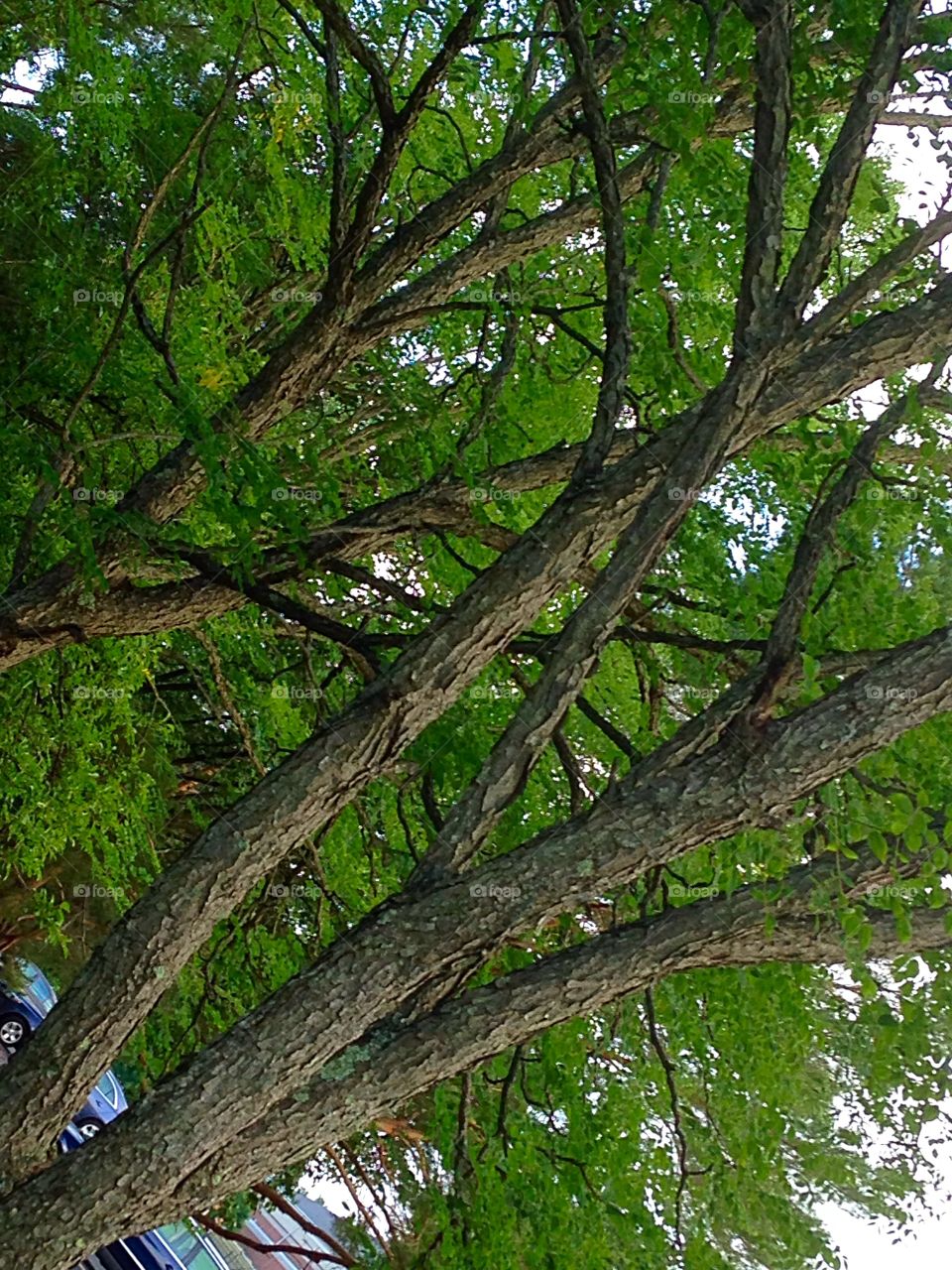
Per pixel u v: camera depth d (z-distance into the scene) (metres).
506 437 6.10
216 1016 6.51
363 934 2.98
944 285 3.25
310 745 3.23
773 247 3.21
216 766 8.55
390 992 2.92
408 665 3.26
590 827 2.98
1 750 5.96
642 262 3.62
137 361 5.23
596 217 5.27
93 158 5.75
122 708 6.11
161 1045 6.85
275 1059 2.84
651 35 3.90
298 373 4.70
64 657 5.95
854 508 3.78
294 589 6.09
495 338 6.40
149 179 5.91
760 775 2.88
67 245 5.32
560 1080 5.38
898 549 4.20
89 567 3.72
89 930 7.63
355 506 6.31
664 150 4.17
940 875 2.89
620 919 5.04
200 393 4.35
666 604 5.47
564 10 3.68
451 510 4.61
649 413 4.83
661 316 4.93
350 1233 6.97
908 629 4.13
